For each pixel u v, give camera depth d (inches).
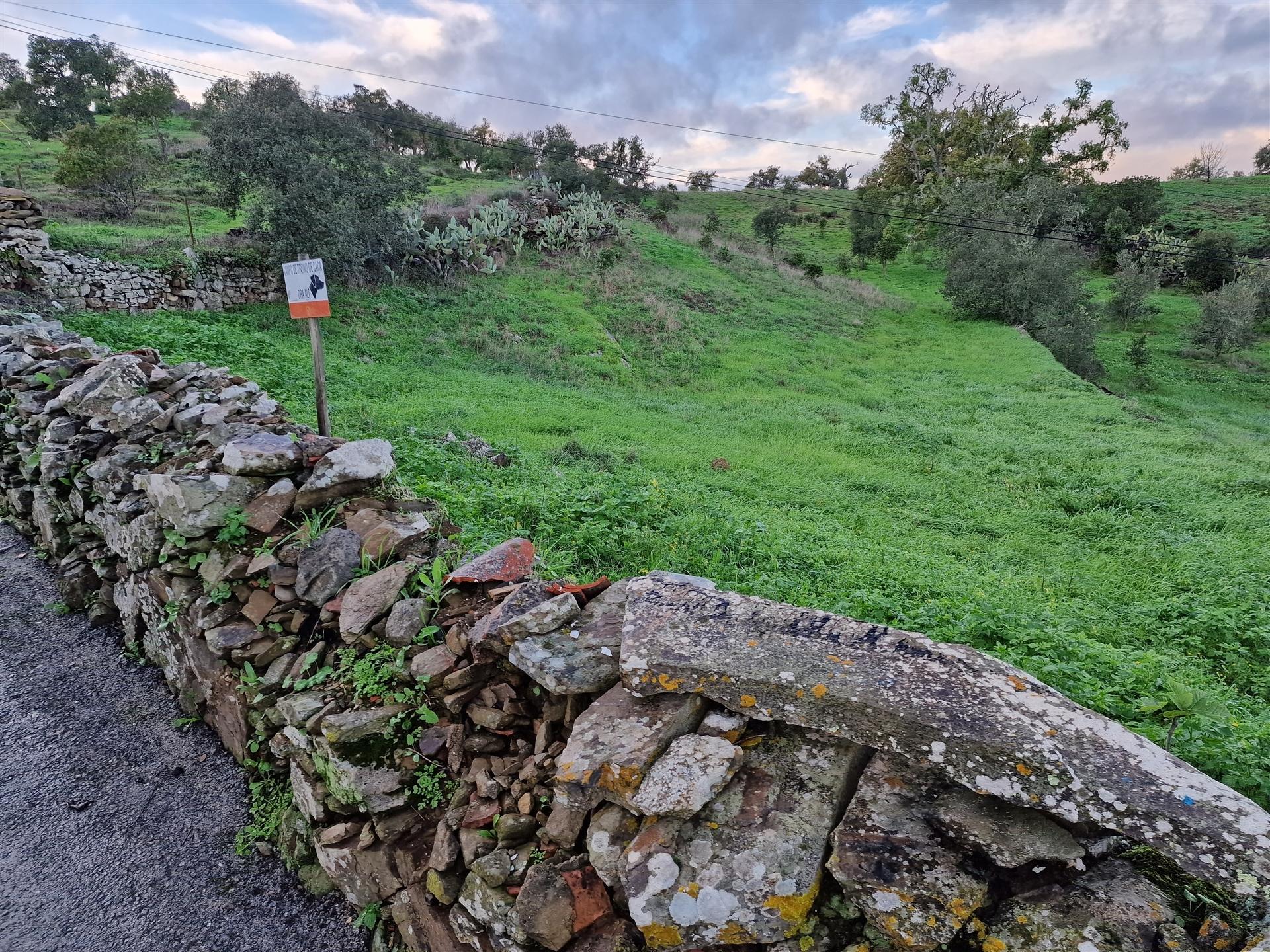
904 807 71.1
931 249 1887.3
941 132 2138.3
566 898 77.5
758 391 783.1
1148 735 125.0
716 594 93.5
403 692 104.5
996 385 875.4
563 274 1059.9
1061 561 352.2
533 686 98.4
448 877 89.2
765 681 77.6
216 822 121.1
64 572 185.6
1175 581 326.3
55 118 1647.4
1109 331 1469.0
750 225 2305.6
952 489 481.7
